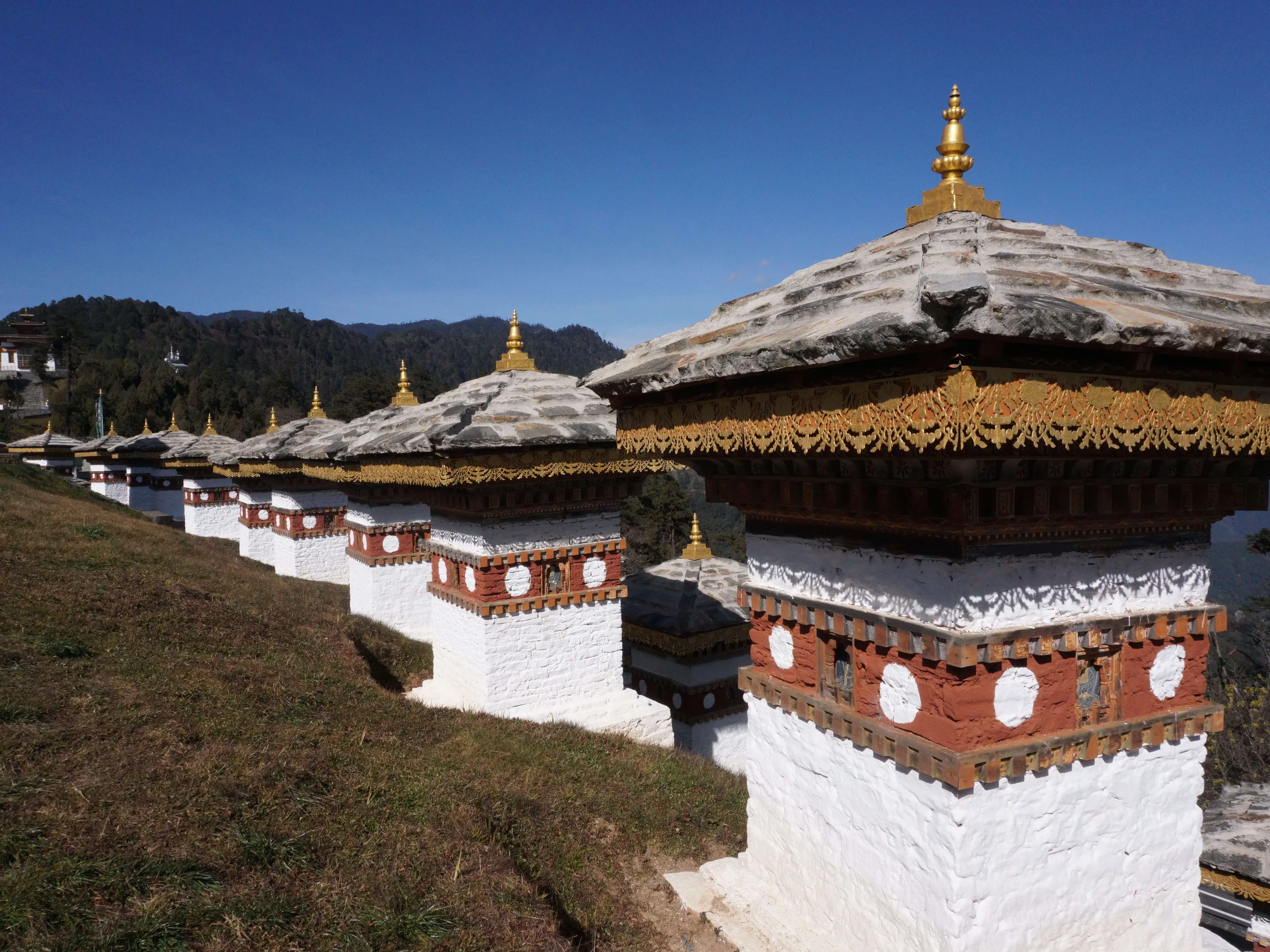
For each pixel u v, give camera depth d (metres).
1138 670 6.87
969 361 4.68
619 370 8.37
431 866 8.29
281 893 7.19
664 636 17.62
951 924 6.16
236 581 22.55
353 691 14.20
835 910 7.45
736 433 6.71
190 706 10.90
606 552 15.03
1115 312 5.02
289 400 144.12
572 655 14.74
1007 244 6.34
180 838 7.56
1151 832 6.97
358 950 6.68
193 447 44.34
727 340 7.24
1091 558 6.61
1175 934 7.10
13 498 24.39
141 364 153.75
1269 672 37.19
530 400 14.54
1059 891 6.54
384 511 22.23
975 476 5.71
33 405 110.38
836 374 5.62
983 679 6.18
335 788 9.51
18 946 5.73
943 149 7.28
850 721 7.14
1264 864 9.15
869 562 6.97
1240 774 26.75
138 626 14.20
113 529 24.23
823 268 7.66
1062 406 4.98
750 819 8.79
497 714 13.98
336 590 28.58
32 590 14.41
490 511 13.75
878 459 6.22
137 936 6.12
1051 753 6.38
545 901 8.28
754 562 8.55
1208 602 7.23
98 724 9.57
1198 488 6.84
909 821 6.59
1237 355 5.34
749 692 8.64
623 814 10.88
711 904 8.60
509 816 9.84
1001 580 6.21
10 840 6.86
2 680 10.24
